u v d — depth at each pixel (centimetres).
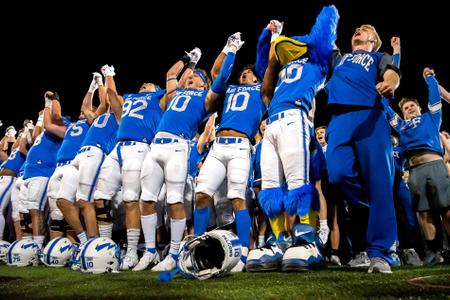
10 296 204
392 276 232
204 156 477
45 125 549
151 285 231
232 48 393
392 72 278
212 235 269
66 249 420
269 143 331
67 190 473
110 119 489
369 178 271
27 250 444
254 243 469
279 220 315
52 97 559
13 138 743
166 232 505
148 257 381
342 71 294
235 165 360
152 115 437
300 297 175
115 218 531
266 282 228
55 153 558
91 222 449
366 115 277
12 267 423
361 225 294
